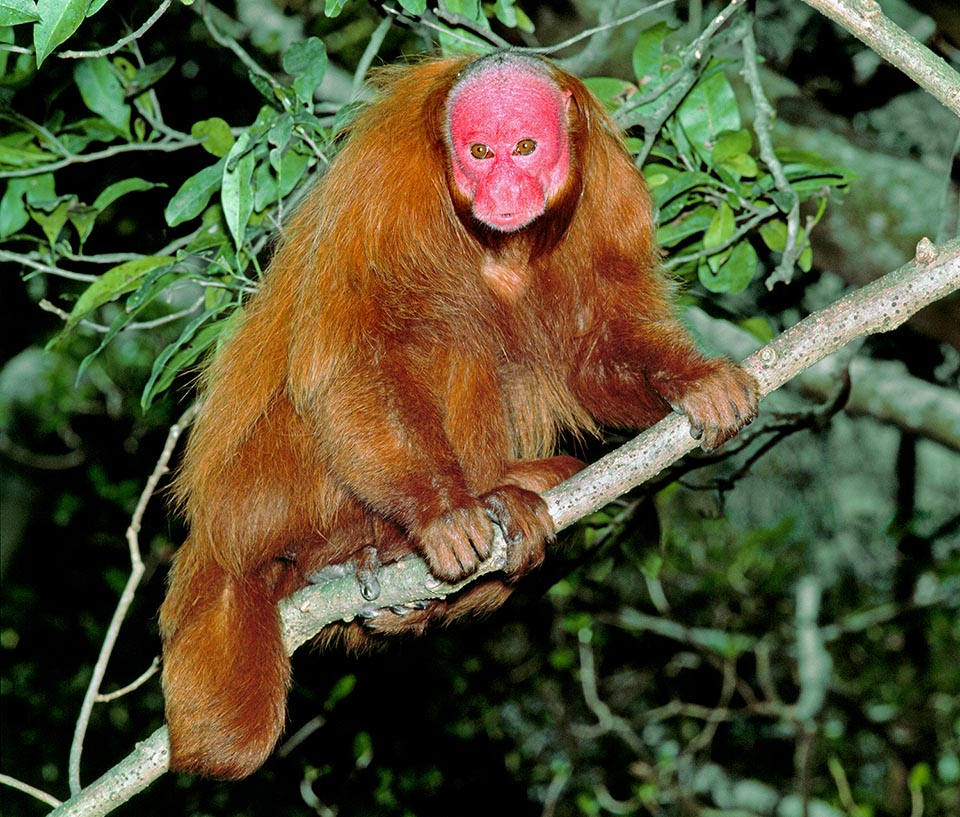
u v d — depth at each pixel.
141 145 9.20
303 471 7.60
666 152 9.05
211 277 8.81
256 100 13.10
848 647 16.83
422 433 6.77
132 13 9.39
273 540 7.70
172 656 7.44
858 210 11.52
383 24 8.91
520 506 6.39
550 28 12.25
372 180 7.10
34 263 8.94
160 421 15.84
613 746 16.77
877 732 16.25
